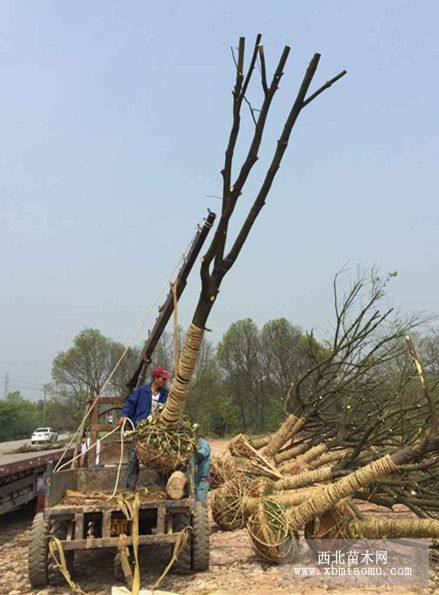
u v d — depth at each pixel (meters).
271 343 41.56
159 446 6.07
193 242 6.99
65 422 52.19
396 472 7.34
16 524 11.11
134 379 9.55
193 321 5.73
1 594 5.61
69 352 48.19
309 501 6.23
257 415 41.22
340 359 10.20
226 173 5.08
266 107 4.80
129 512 5.65
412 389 9.06
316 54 4.74
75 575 6.12
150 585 5.66
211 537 7.96
